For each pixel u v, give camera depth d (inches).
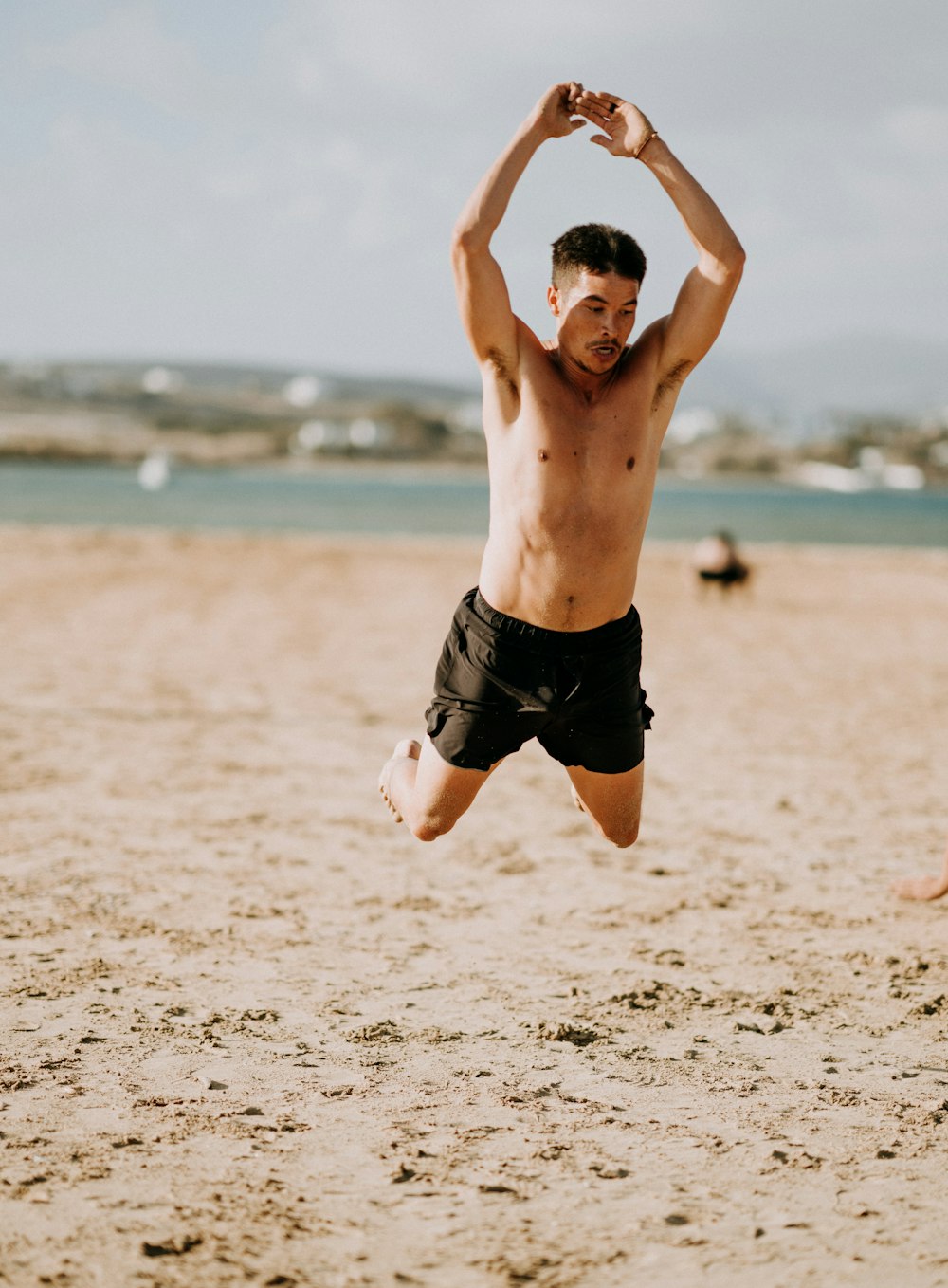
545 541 142.2
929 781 339.3
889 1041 168.1
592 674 144.4
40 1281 103.7
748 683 512.4
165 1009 173.9
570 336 143.2
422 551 1194.6
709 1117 141.6
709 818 297.7
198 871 244.7
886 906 231.3
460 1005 179.3
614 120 147.9
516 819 296.2
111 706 420.8
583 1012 177.3
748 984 190.2
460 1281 105.2
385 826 285.1
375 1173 125.8
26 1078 148.5
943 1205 120.5
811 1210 119.0
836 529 2068.2
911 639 673.0
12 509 1913.1
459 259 142.6
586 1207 119.0
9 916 212.5
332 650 580.1
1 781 311.0
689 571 869.8
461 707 148.0
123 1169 125.1
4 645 553.3
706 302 144.9
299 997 180.9
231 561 1041.5
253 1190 121.3
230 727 392.8
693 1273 107.1
